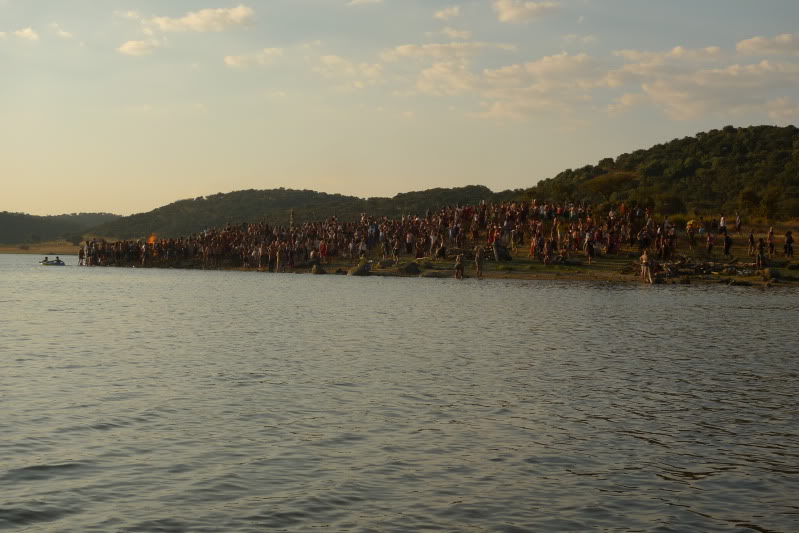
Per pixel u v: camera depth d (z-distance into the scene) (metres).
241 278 71.94
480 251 68.81
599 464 13.77
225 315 38.41
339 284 63.09
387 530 10.72
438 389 19.91
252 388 19.75
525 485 12.62
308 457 13.95
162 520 10.96
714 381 21.28
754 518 11.33
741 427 16.33
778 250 70.31
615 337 30.56
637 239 72.69
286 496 11.97
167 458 13.79
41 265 109.50
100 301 46.78
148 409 17.33
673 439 15.38
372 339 29.52
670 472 13.37
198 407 17.58
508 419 16.83
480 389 19.95
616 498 12.09
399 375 21.81
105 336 30.00
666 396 19.28
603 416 17.17
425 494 12.15
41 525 10.72
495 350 26.84
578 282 63.38
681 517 11.34
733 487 12.64
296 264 82.19
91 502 11.62
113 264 101.25
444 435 15.49
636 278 64.44
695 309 42.25
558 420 16.80
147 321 35.53
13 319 36.25
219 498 11.85
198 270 89.31
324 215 192.38
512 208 77.62
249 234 90.38
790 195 126.69
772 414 17.47
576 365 23.78
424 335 30.84
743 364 24.14
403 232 80.00
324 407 17.73
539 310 41.47
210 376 21.36
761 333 32.00
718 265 65.81
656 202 104.81
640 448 14.75
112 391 19.20
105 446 14.45
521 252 75.81
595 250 72.31
